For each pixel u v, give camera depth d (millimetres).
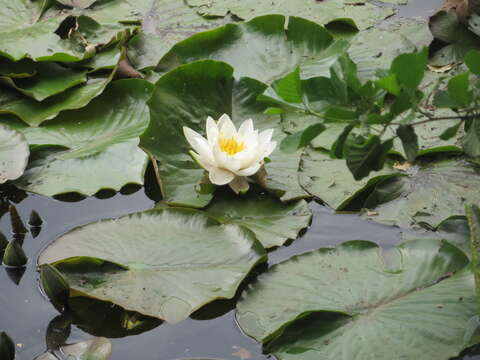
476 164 2209
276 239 2131
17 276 2102
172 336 2020
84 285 2061
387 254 2082
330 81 1976
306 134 1940
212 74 2297
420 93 1928
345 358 1968
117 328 2035
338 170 2229
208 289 2051
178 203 2182
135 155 2252
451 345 1972
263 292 2053
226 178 2193
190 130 2215
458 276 2043
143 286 2055
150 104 2258
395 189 2186
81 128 2320
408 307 2012
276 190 2189
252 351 1996
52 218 2189
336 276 2059
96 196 2227
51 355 1994
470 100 1939
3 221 2191
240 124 2303
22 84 2391
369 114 1935
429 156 2232
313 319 2008
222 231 2125
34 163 2260
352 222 2160
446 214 2148
